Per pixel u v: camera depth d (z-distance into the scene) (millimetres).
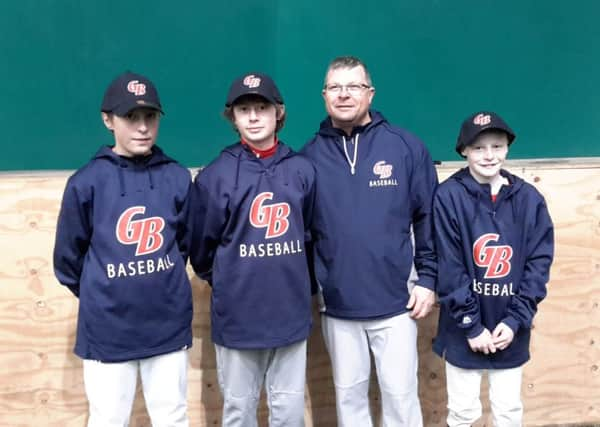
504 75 2590
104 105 1880
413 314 2074
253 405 2053
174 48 2441
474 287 2035
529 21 2576
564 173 2410
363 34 2547
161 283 1869
